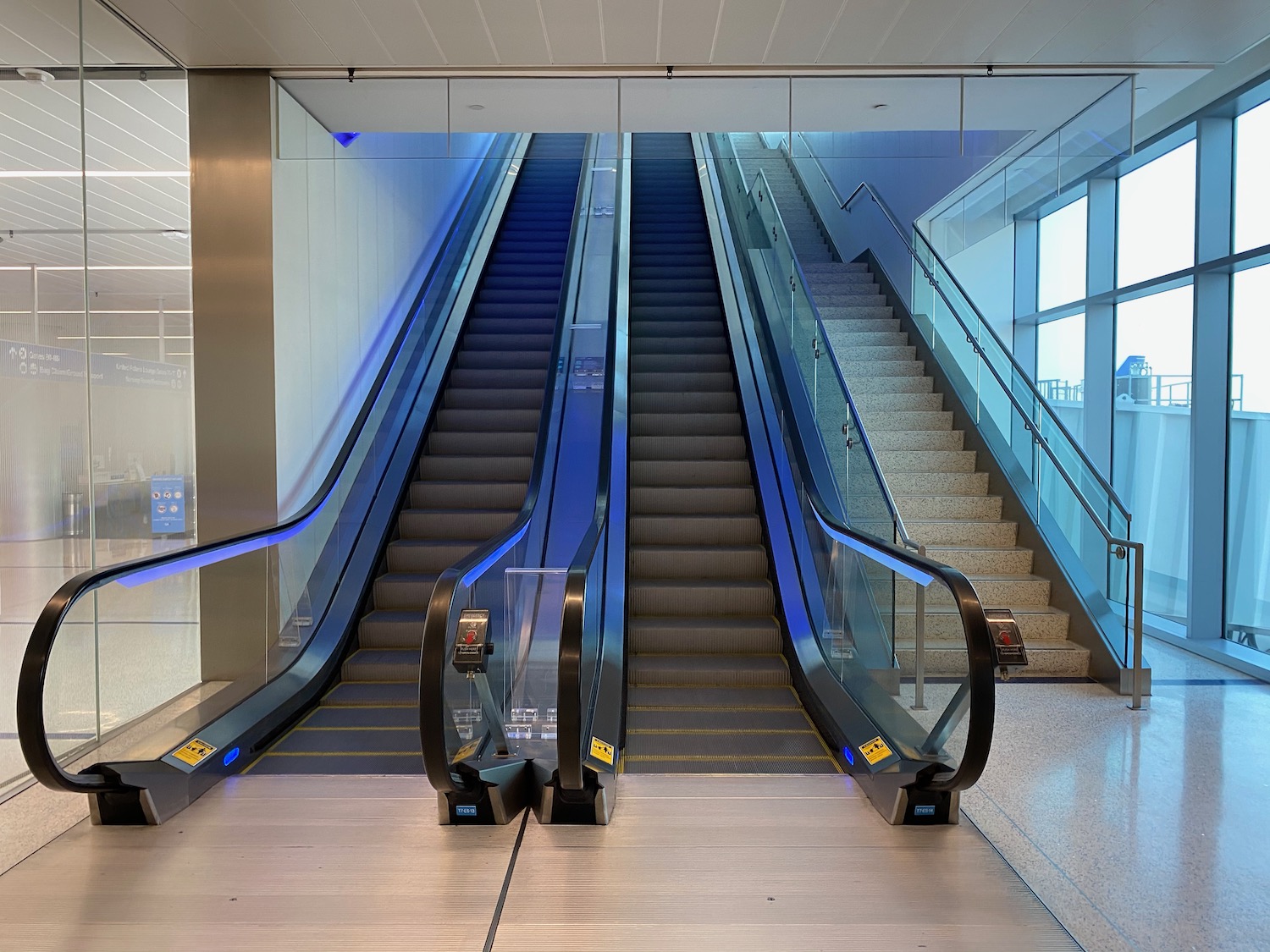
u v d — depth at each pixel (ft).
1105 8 13.73
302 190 17.22
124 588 14.34
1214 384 18.98
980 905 8.33
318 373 18.02
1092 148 16.97
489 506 20.13
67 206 13.78
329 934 7.80
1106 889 8.91
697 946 7.63
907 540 13.41
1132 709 14.93
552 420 20.97
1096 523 16.31
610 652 14.51
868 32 14.53
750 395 22.03
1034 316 25.58
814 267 30.22
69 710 13.08
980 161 20.07
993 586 18.28
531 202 36.42
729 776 11.44
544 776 10.39
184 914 8.13
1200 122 18.60
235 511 15.97
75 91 13.83
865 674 13.39
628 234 30.14
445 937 7.75
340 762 12.50
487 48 15.03
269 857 9.21
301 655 15.34
